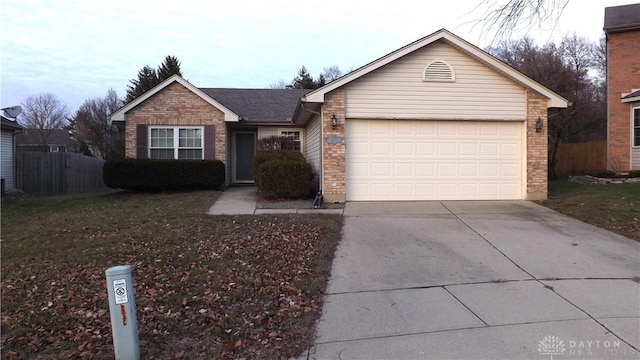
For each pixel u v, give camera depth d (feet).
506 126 39.50
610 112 58.08
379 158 38.29
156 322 14.58
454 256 22.38
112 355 12.60
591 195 39.45
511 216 31.83
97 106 143.64
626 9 60.08
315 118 44.32
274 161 39.78
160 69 109.60
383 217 31.30
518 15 25.02
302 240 24.67
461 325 14.49
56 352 12.82
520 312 15.51
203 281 18.29
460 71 38.40
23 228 29.84
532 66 71.15
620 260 21.63
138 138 52.13
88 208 37.73
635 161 55.67
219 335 13.75
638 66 56.49
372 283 18.67
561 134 74.02
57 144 156.15
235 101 63.57
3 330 14.23
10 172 58.13
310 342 13.44
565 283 18.49
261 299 16.55
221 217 31.19
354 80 37.40
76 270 20.04
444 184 38.91
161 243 24.12
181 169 47.19
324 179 37.45
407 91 37.96
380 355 12.59
